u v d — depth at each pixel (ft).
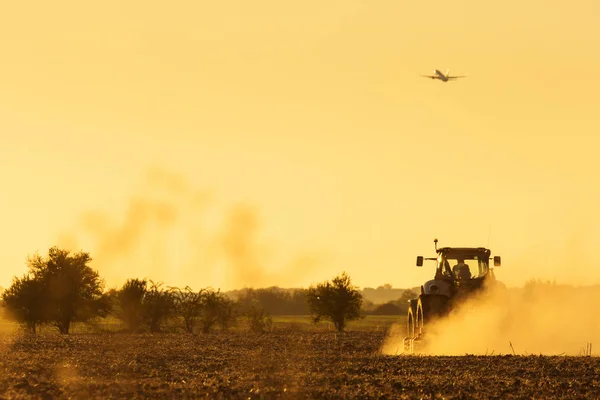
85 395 199.00
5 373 247.09
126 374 245.86
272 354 321.93
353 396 197.57
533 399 195.83
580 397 199.21
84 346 380.99
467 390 210.18
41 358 304.71
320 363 280.51
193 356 317.22
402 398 195.00
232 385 218.59
